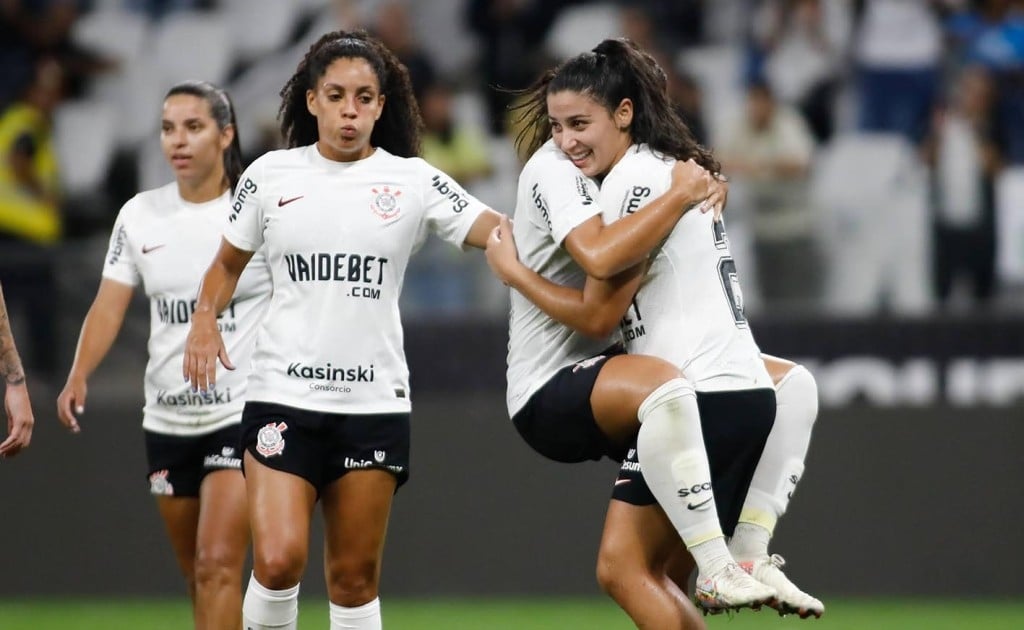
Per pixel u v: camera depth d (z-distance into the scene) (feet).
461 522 98.12
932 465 97.09
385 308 54.65
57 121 123.95
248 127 127.24
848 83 122.93
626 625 88.07
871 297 103.45
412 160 55.62
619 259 49.29
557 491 97.86
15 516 98.12
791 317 98.53
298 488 53.36
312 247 53.88
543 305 51.49
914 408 97.19
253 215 54.80
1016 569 96.37
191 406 62.54
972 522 96.68
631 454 51.70
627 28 126.31
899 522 96.94
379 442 54.49
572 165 52.29
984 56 122.42
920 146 116.47
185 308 63.16
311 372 53.78
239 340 62.39
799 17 124.98
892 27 123.85
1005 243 107.86
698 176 50.14
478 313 99.81
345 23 128.77
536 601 97.45
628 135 53.01
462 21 127.75
